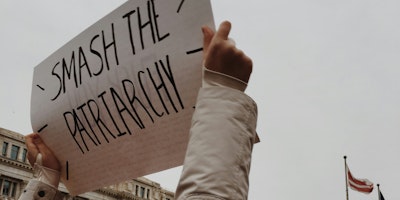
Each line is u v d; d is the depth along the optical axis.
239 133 1.34
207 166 1.28
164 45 2.14
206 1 1.99
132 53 2.29
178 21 2.09
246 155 1.34
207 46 1.65
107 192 46.28
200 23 2.01
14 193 39.75
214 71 1.46
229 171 1.28
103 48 2.45
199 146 1.32
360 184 31.45
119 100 2.35
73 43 2.66
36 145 2.75
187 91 2.07
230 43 1.46
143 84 2.23
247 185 1.33
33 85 2.89
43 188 2.58
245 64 1.46
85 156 2.55
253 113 1.40
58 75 2.73
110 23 2.43
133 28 2.29
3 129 40.31
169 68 2.12
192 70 2.04
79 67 2.60
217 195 1.25
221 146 1.31
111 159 2.41
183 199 1.27
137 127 2.28
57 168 2.68
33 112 2.86
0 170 38.94
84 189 2.56
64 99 2.65
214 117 1.35
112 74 2.39
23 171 40.69
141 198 50.22
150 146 2.22
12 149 40.78
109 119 2.39
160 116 2.17
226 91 1.39
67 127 2.60
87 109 2.52
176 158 2.15
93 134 2.49
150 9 2.21
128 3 2.34
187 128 2.10
